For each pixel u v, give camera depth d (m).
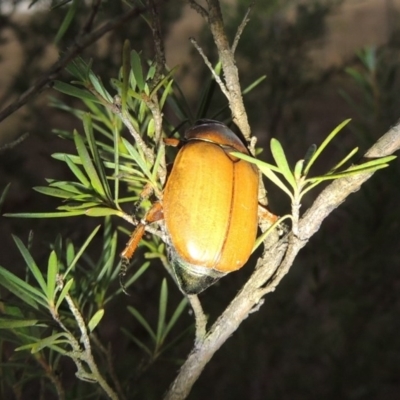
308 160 0.15
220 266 0.17
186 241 0.17
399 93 0.22
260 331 0.28
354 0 0.44
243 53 0.33
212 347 0.16
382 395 0.29
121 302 0.26
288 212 0.25
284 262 0.16
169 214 0.17
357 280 0.24
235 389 0.29
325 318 0.30
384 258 0.23
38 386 0.23
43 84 0.15
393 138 0.16
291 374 0.31
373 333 0.29
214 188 0.17
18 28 0.30
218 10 0.16
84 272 0.19
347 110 0.51
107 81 0.26
